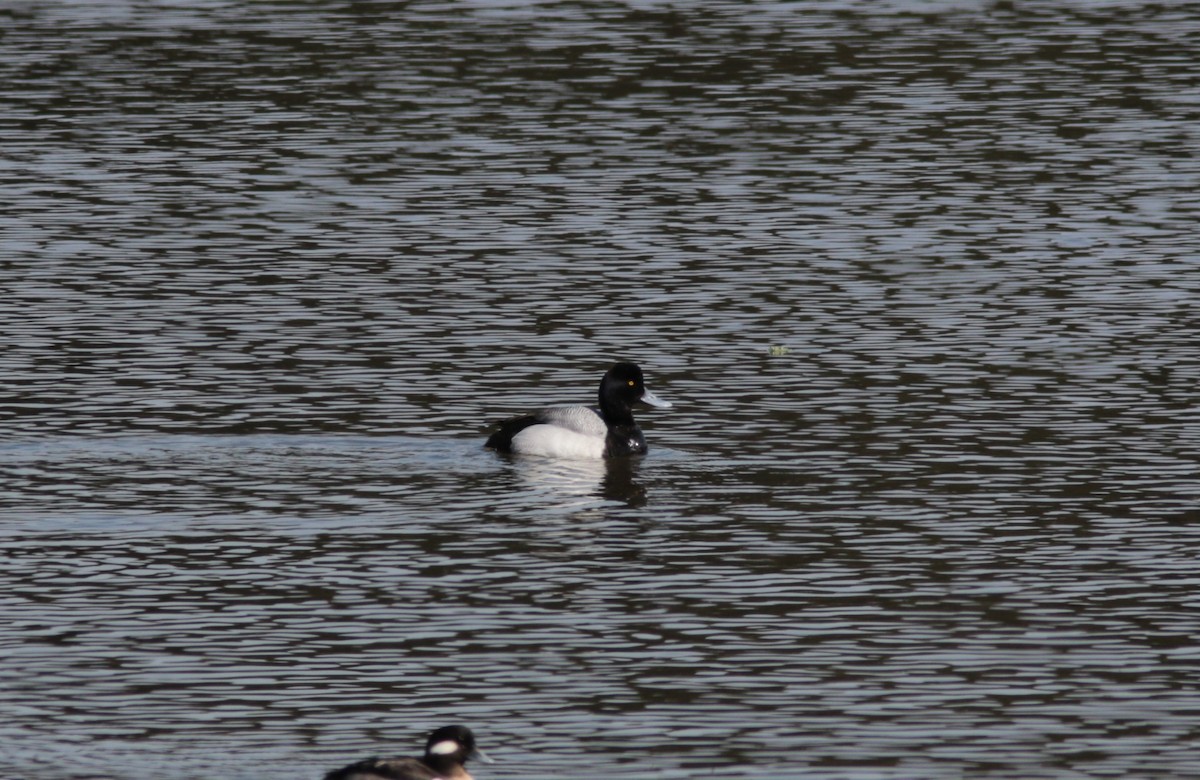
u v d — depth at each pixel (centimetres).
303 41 4991
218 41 4997
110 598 1833
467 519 2088
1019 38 4988
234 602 1825
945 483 2188
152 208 3547
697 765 1473
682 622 1777
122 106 4325
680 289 3047
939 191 3634
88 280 3097
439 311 2938
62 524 2045
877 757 1491
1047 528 2030
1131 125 4116
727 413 2466
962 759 1487
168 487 2177
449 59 4775
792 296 3002
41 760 1473
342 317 2905
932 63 4706
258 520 2069
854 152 3925
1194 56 4753
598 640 1734
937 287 3044
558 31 5084
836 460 2278
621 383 2355
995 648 1711
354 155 3931
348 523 2064
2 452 2286
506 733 1533
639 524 2067
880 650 1706
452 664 1677
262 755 1484
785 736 1529
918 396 2523
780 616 1791
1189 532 2014
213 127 4150
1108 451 2292
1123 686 1625
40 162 3869
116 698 1599
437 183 3722
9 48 4903
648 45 4912
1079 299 2970
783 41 4950
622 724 1550
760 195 3616
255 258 3231
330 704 1590
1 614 1788
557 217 3484
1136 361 2664
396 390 2562
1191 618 1777
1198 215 3450
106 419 2422
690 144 4000
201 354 2717
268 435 2369
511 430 2327
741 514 2095
